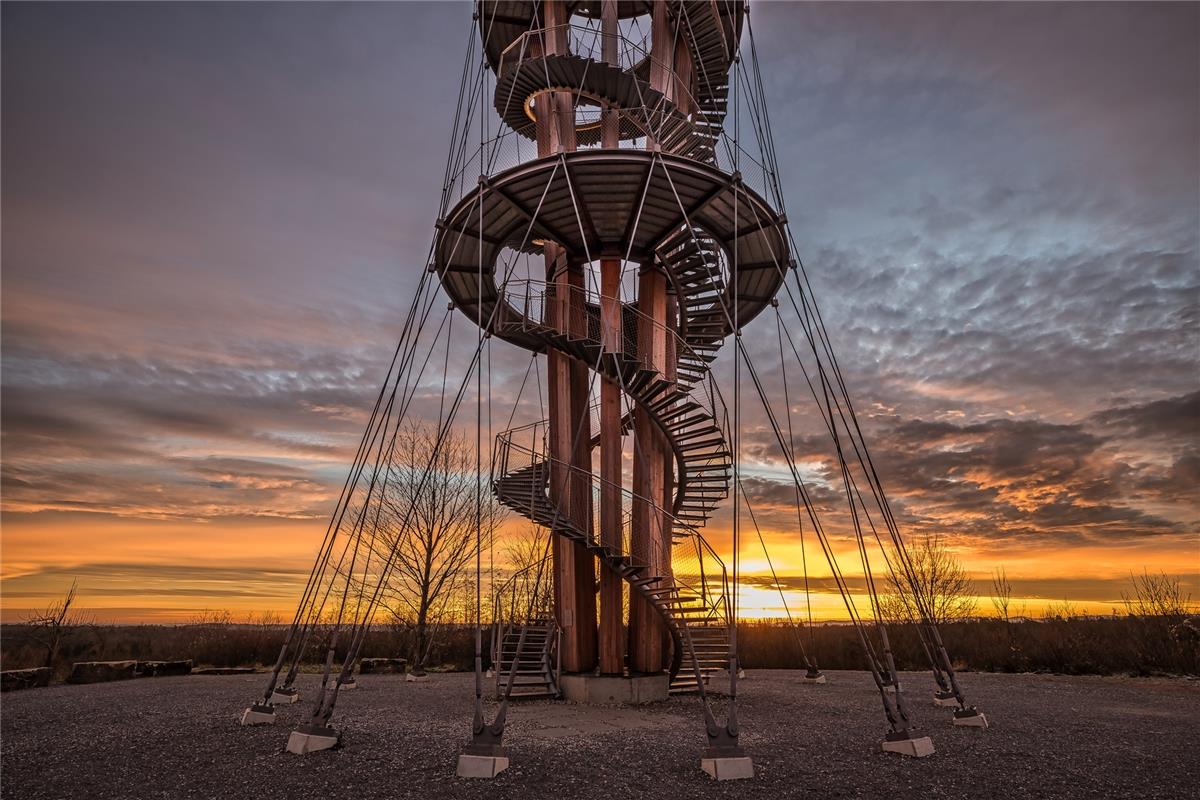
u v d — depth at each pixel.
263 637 31.52
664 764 10.13
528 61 17.39
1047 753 11.00
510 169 15.27
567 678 17.45
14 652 26.59
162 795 8.84
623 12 20.80
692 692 19.00
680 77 20.17
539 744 11.42
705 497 18.92
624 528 18.48
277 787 9.12
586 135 22.20
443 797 8.63
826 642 32.28
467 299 20.59
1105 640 27.61
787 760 10.48
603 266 18.34
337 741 11.29
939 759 10.60
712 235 18.06
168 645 32.50
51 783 9.38
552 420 18.16
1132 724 13.82
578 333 18.45
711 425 17.53
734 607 10.55
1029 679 23.89
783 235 17.00
